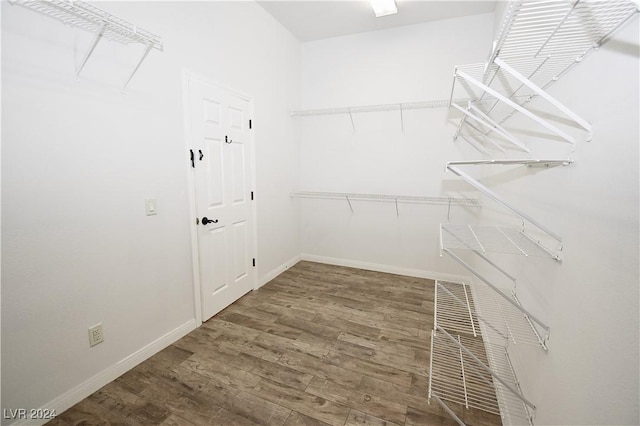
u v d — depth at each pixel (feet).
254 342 6.79
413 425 4.64
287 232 11.74
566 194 3.27
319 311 8.30
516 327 4.54
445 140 10.07
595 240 2.63
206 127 7.30
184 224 6.86
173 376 5.65
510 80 5.65
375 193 11.28
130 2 5.33
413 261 11.07
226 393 5.25
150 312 6.19
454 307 7.13
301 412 4.86
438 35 9.75
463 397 5.15
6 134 3.93
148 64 5.78
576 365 2.81
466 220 10.18
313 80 11.71
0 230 3.95
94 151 4.96
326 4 8.93
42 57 4.22
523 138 5.04
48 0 3.48
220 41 7.59
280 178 10.97
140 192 5.79
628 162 2.23
